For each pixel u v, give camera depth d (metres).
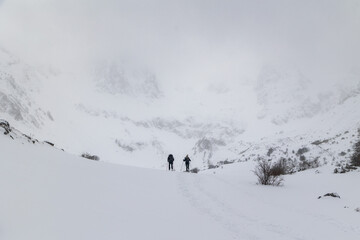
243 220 12.60
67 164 16.98
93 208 10.60
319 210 16.30
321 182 27.67
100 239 8.28
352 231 12.45
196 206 14.17
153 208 12.55
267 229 11.66
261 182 25.22
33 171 12.62
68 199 10.70
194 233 10.18
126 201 12.65
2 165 11.82
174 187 18.28
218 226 11.36
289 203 17.64
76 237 8.09
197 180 22.62
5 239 7.18
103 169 19.22
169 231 9.96
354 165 41.00
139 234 9.20
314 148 71.00
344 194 21.98
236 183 23.80
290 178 30.39
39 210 9.07
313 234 11.57
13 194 9.52
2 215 8.12
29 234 7.66
